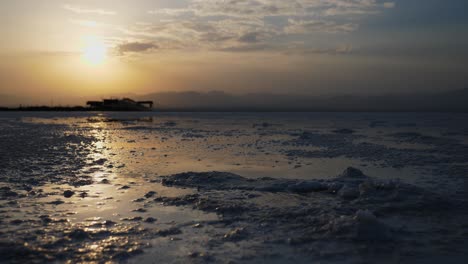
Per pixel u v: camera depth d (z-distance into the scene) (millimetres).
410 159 13023
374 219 5195
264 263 4293
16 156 13188
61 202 6977
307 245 4824
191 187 8375
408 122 46375
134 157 13727
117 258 4434
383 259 4395
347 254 4535
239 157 13938
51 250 4633
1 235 5113
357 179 8680
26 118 59094
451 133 26000
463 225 5570
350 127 35688
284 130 30812
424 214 6059
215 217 6105
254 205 6762
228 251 4652
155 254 4559
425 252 4586
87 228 5484
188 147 17469
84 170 10578
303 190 7980
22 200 7074
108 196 7512
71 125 37906
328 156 14195
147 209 6574
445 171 10484
